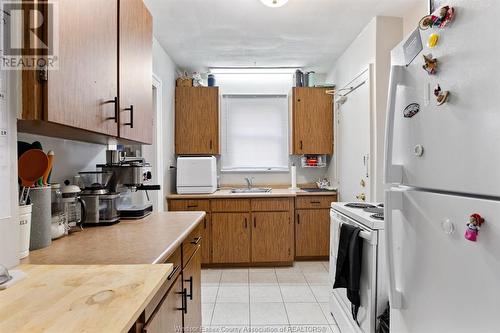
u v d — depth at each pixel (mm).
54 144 1477
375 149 2576
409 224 1000
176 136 3645
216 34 2816
